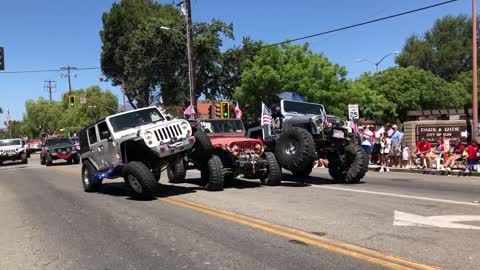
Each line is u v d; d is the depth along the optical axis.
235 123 14.72
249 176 14.09
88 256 6.60
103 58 57.34
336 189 12.81
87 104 77.81
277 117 15.15
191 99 32.16
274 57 35.91
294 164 12.98
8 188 16.20
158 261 6.22
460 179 15.71
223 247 6.79
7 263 6.39
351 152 14.00
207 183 12.90
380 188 13.03
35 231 8.40
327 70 35.16
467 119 22.00
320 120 13.63
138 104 53.72
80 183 16.91
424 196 11.34
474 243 6.70
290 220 8.46
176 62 45.84
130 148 12.38
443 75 76.75
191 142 11.91
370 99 50.53
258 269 5.73
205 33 44.72
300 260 6.04
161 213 9.68
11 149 32.47
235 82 46.78
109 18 55.59
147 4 56.50
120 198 12.27
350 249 6.49
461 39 77.12
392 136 20.00
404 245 6.63
